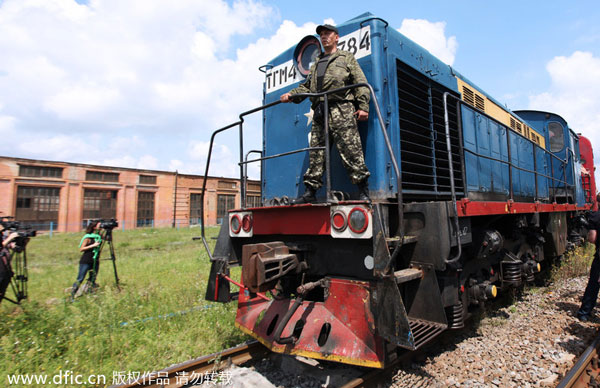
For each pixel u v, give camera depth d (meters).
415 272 2.95
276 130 4.55
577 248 8.84
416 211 3.10
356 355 2.73
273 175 4.55
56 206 22.66
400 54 3.89
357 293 2.90
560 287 6.46
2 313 4.96
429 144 4.12
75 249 14.27
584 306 4.68
